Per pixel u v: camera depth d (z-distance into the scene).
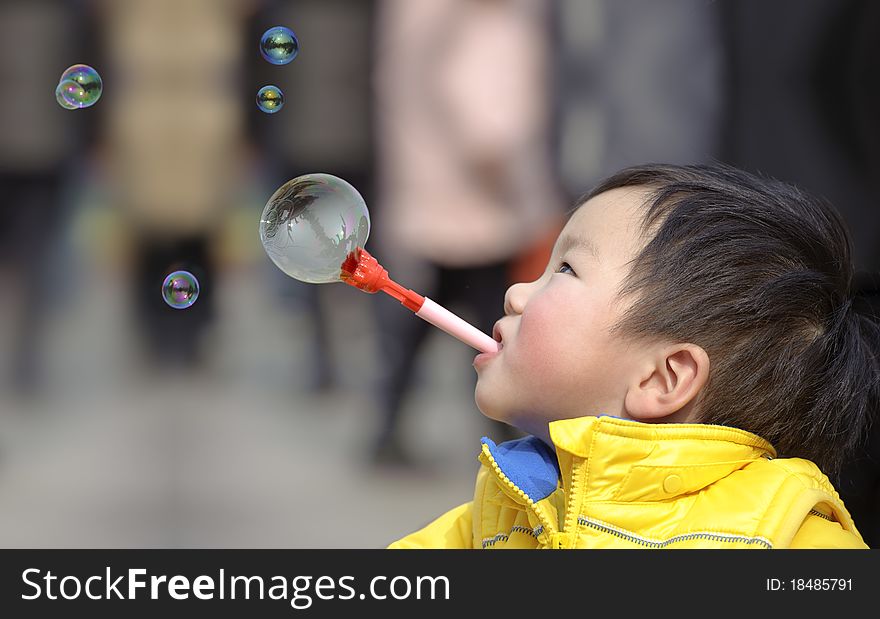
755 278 4.20
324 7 22.03
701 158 9.64
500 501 4.39
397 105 10.03
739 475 4.14
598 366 4.19
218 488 10.26
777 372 4.19
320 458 11.34
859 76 8.54
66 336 17.50
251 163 17.88
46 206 20.64
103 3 17.80
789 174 8.53
